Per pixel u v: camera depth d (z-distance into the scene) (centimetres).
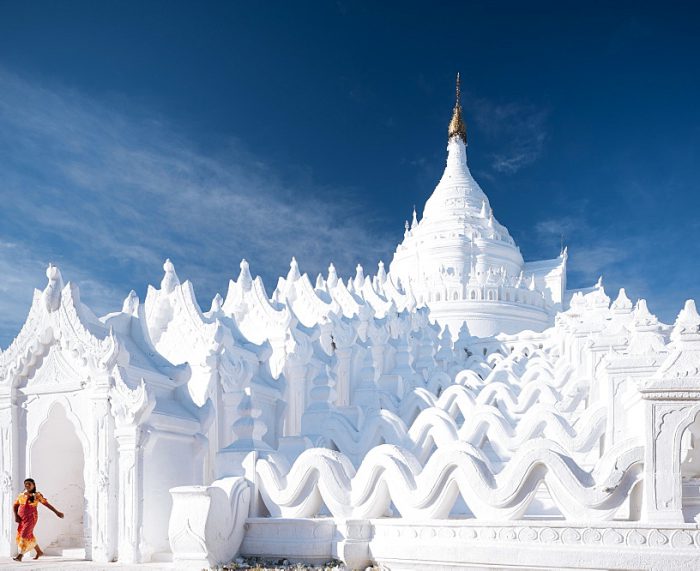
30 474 1606
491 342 4419
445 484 1237
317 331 2686
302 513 1377
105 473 1441
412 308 4091
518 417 2358
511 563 1112
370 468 1321
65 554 1571
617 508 1116
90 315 1605
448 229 6675
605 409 1855
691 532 1041
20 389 1627
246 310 2605
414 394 2389
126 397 1441
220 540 1303
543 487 1623
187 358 2156
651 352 1816
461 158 7644
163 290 2270
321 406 1925
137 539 1400
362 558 1281
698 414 1218
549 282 6369
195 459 1564
